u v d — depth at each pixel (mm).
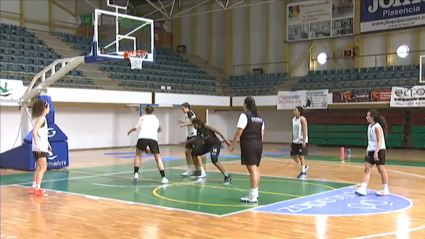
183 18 25891
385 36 19656
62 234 5270
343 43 20750
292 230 5355
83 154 16625
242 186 8719
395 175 10211
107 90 17766
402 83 17906
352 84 19188
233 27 24203
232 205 6867
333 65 21031
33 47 19578
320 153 16453
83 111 18969
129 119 20797
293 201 7156
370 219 5875
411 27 18719
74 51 20906
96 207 6816
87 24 22844
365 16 19922
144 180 9641
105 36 11891
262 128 6992
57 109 18047
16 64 17375
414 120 18328
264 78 22594
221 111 23578
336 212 6316
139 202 7172
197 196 7656
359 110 19438
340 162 13203
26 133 12398
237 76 23531
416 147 18297
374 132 7555
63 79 17734
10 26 19969
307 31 21562
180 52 25547
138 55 11141
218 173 10703
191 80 22359
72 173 10969
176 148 19672
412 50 18969
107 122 19875
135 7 26234
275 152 16797
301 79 21156
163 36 25625
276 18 22766
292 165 12414
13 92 15453
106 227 5586
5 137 16516
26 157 11547
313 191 8102
